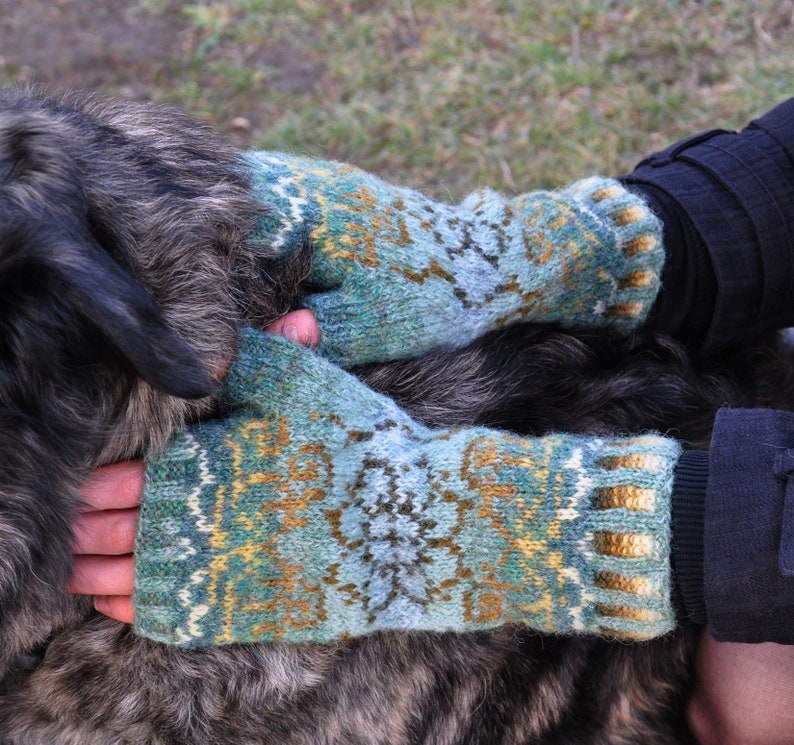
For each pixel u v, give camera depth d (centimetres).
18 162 60
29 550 64
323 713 70
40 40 135
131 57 132
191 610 64
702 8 127
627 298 73
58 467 63
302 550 65
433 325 68
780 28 124
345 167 71
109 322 57
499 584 66
